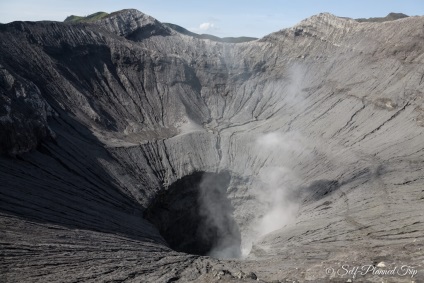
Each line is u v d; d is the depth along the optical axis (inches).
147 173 2492.6
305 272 1102.4
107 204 2000.5
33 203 1582.2
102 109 3029.0
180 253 1651.1
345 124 2783.0
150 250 1577.3
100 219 1750.7
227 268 1373.0
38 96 2369.6
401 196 1796.3
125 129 2977.4
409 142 2325.3
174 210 2509.8
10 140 1867.6
